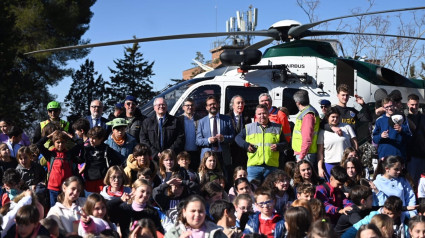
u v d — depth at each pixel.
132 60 43.62
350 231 6.28
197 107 9.39
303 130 7.96
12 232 5.14
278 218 6.10
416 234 5.72
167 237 5.39
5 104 24.14
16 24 27.55
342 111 8.66
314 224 4.87
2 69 24.02
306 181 7.25
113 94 42.16
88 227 5.58
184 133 8.34
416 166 8.48
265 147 8.00
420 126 8.48
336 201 7.03
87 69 40.94
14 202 6.02
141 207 6.05
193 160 8.40
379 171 7.70
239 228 6.11
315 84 9.91
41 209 5.56
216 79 9.66
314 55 10.18
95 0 32.88
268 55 10.40
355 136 8.34
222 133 8.25
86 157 7.36
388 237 5.66
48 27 30.00
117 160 7.47
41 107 30.22
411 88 10.78
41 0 29.30
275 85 9.73
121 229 6.02
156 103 8.21
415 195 7.82
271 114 8.70
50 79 29.69
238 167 7.55
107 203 6.12
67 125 8.82
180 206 5.57
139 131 8.66
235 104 8.71
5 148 7.89
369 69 10.27
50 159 7.41
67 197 6.08
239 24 24.03
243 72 9.66
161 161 7.35
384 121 8.34
